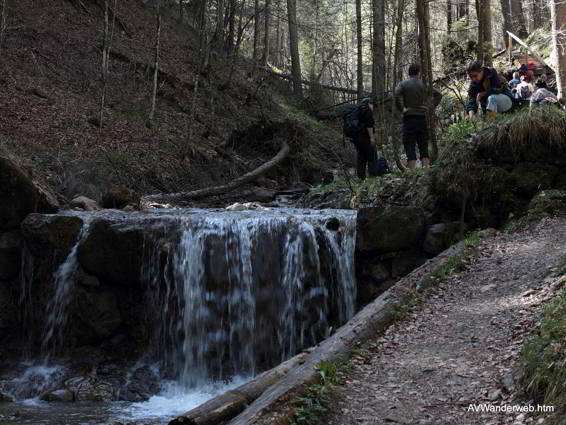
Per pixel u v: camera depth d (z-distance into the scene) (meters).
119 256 7.83
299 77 28.36
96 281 7.86
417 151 16.02
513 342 4.59
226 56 26.08
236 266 7.94
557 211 7.18
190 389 7.28
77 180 11.32
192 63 22.95
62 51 18.34
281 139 17.16
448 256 6.70
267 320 7.90
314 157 18.62
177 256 7.90
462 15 30.23
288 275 8.03
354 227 8.24
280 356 7.86
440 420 3.80
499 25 31.27
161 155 14.92
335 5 39.16
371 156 11.50
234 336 7.81
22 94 14.81
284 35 45.56
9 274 8.30
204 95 21.05
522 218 7.30
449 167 8.01
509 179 7.64
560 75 16.03
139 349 7.80
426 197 8.30
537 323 4.69
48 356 7.86
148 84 19.23
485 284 5.93
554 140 7.52
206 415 4.45
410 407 4.02
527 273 5.87
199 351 7.74
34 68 16.56
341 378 4.46
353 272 8.07
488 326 5.02
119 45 20.88
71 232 8.14
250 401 4.70
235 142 17.52
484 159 7.87
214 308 7.85
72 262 8.03
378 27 21.80
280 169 16.62
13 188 8.37
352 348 4.96
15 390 7.09
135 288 7.98
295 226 8.18
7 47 16.83
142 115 17.00
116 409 6.35
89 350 7.73
